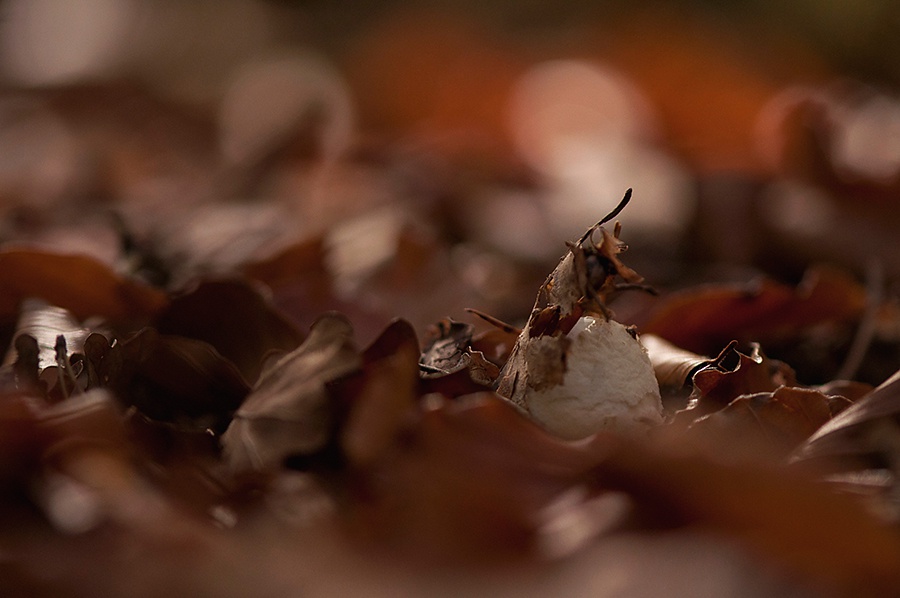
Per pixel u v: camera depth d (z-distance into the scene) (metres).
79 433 0.47
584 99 1.79
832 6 2.20
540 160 1.40
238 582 0.45
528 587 0.45
